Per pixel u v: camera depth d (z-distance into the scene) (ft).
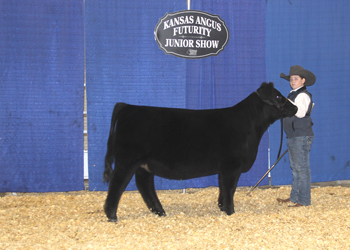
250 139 13.02
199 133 12.41
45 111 16.69
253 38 17.54
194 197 16.55
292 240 10.36
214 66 17.37
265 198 16.26
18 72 16.48
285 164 18.12
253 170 17.98
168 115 12.51
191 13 16.93
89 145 16.97
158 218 12.80
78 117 16.88
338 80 18.26
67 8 16.53
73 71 16.75
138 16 16.87
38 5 16.40
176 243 10.06
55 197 16.31
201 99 17.43
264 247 9.77
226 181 12.66
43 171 16.78
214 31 17.17
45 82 16.62
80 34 16.67
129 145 12.10
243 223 11.94
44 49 16.55
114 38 16.84
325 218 12.59
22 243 10.13
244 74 17.60
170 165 12.35
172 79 17.20
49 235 10.88
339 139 18.43
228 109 13.12
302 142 14.37
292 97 14.38
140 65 17.04
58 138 16.81
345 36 18.19
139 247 9.75
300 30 17.89
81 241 10.36
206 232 11.02
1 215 13.26
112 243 10.07
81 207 14.60
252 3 17.40
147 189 13.30
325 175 18.45
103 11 16.70
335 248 9.81
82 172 17.07
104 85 16.92
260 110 13.32
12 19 16.33
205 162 12.50
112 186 12.15
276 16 17.65
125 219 12.68
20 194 17.15
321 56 18.11
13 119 16.52
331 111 18.30
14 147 16.57
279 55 17.83
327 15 17.99
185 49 17.07
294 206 14.66
